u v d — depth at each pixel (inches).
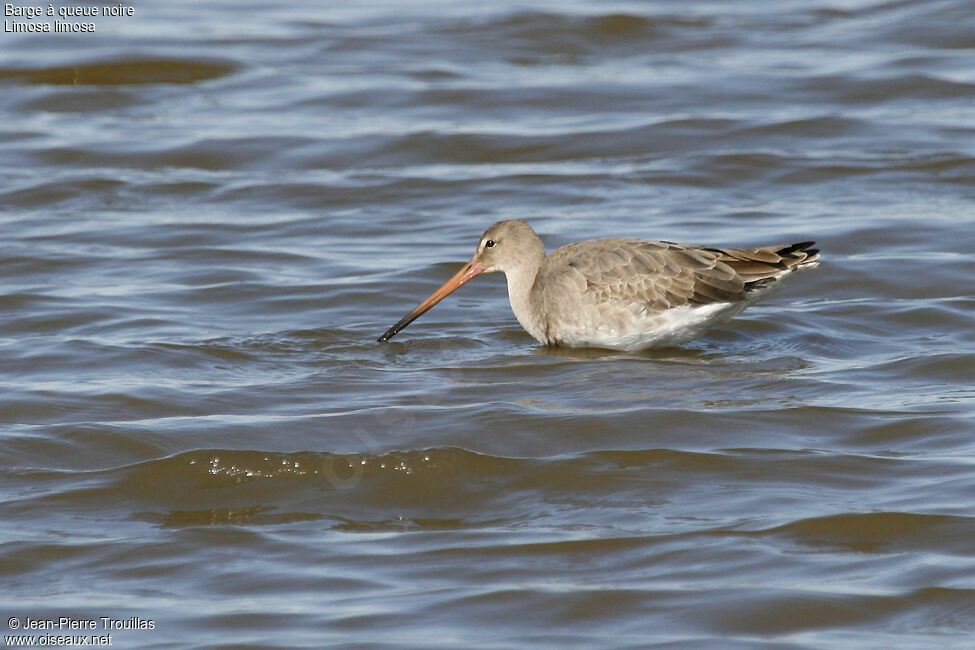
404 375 611.8
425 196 918.4
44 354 634.2
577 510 477.4
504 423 545.6
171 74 1155.9
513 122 1053.2
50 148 991.6
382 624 400.2
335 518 479.2
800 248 642.8
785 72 1141.1
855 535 448.8
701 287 629.9
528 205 898.1
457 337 674.2
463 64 1184.8
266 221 868.0
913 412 549.0
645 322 634.8
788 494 479.8
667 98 1092.5
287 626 400.2
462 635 393.1
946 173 925.2
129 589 426.0
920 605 404.2
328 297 730.2
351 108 1082.1
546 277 653.9
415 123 1050.7
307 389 591.2
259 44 1228.5
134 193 921.5
